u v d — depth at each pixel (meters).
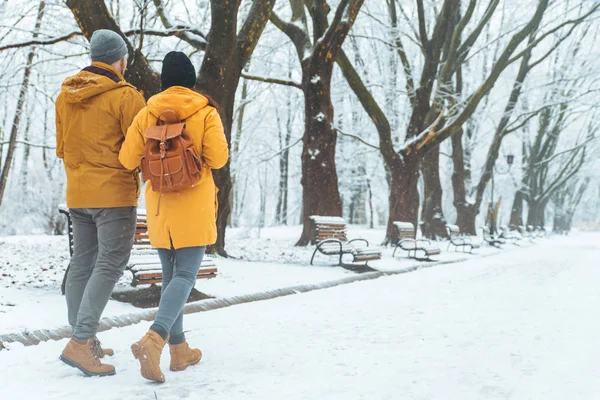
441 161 40.84
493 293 7.08
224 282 7.16
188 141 3.06
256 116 30.31
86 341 3.05
